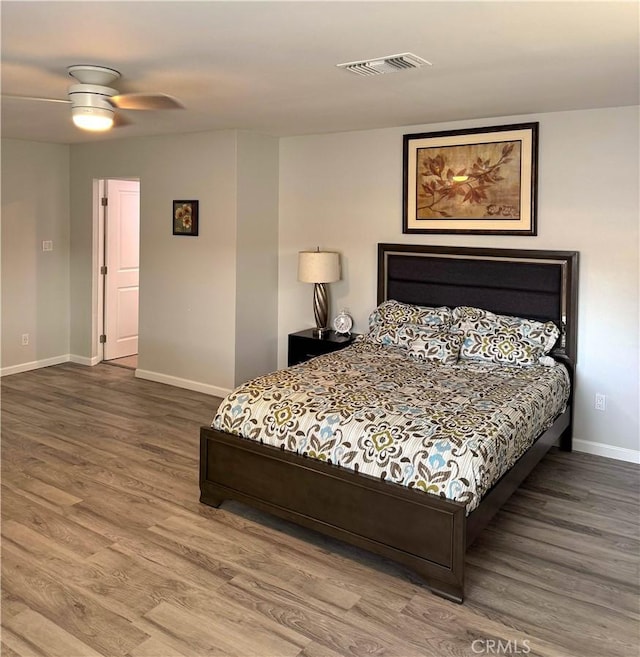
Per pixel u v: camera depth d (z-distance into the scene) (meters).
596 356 4.41
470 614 2.64
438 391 3.60
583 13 2.35
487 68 3.15
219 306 5.67
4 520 3.36
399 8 2.29
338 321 5.50
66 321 6.95
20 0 2.24
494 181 4.67
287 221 5.86
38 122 5.04
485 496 2.89
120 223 7.00
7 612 2.59
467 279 4.84
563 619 2.61
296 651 2.39
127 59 3.01
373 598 2.74
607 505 3.68
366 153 5.30
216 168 5.50
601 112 4.22
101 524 3.34
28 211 6.39
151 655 2.36
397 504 2.83
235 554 3.08
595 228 4.32
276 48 2.80
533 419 3.48
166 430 4.84
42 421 5.00
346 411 3.20
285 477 3.19
